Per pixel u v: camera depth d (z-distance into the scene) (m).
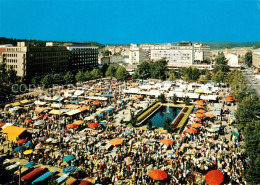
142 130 67.12
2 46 186.75
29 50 153.25
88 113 80.12
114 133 62.81
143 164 45.88
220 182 34.91
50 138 56.16
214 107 86.50
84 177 41.66
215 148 51.81
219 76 141.38
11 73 133.38
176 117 79.75
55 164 46.22
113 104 95.50
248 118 58.44
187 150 52.69
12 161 47.38
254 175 35.12
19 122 72.50
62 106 90.88
